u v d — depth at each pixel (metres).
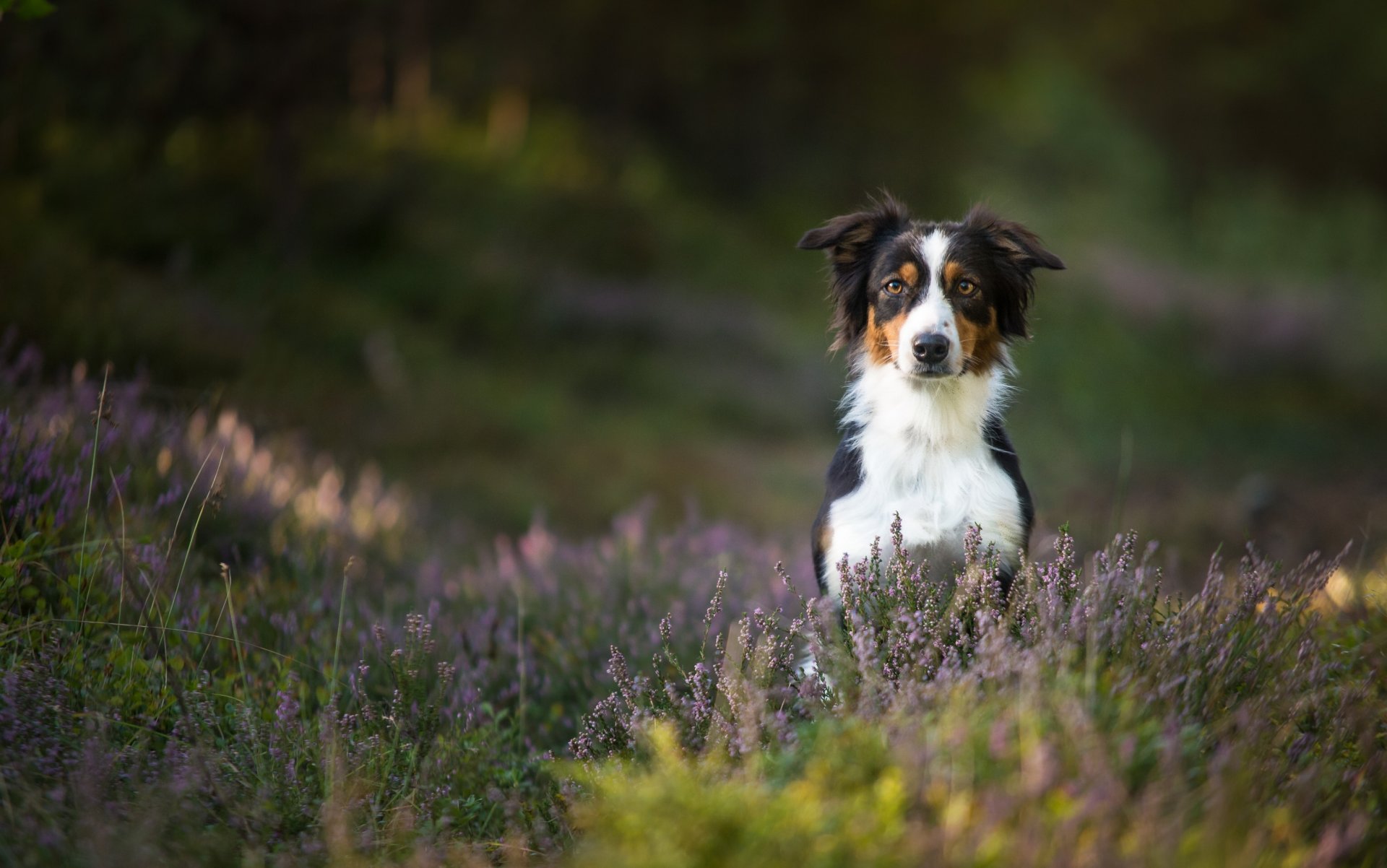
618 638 5.78
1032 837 2.66
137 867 3.11
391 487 9.46
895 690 3.51
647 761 3.86
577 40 24.42
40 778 3.60
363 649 5.13
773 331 18.45
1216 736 3.37
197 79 14.91
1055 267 5.32
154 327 9.74
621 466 12.34
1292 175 33.16
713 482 12.64
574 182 21.56
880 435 5.28
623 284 18.69
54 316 8.62
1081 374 18.33
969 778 2.86
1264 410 18.61
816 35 27.58
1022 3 30.09
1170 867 2.63
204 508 5.34
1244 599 3.95
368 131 19.58
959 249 5.34
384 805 3.95
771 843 2.72
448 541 8.34
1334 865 2.93
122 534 4.73
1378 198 31.67
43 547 4.76
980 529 4.62
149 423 6.13
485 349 15.50
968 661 3.75
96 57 13.66
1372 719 3.76
